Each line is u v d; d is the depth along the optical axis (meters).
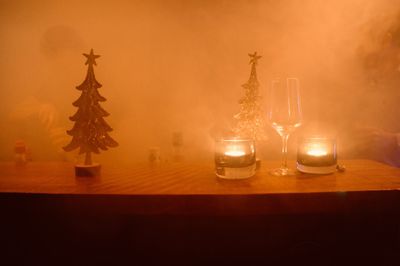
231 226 0.87
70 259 0.86
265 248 0.88
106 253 0.86
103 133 0.96
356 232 0.88
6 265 0.86
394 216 0.86
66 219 0.85
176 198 0.77
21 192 0.80
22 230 0.85
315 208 0.79
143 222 0.86
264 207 0.78
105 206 0.78
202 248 0.87
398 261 0.88
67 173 1.00
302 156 1.00
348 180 0.91
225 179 0.93
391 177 0.95
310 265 0.88
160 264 0.87
